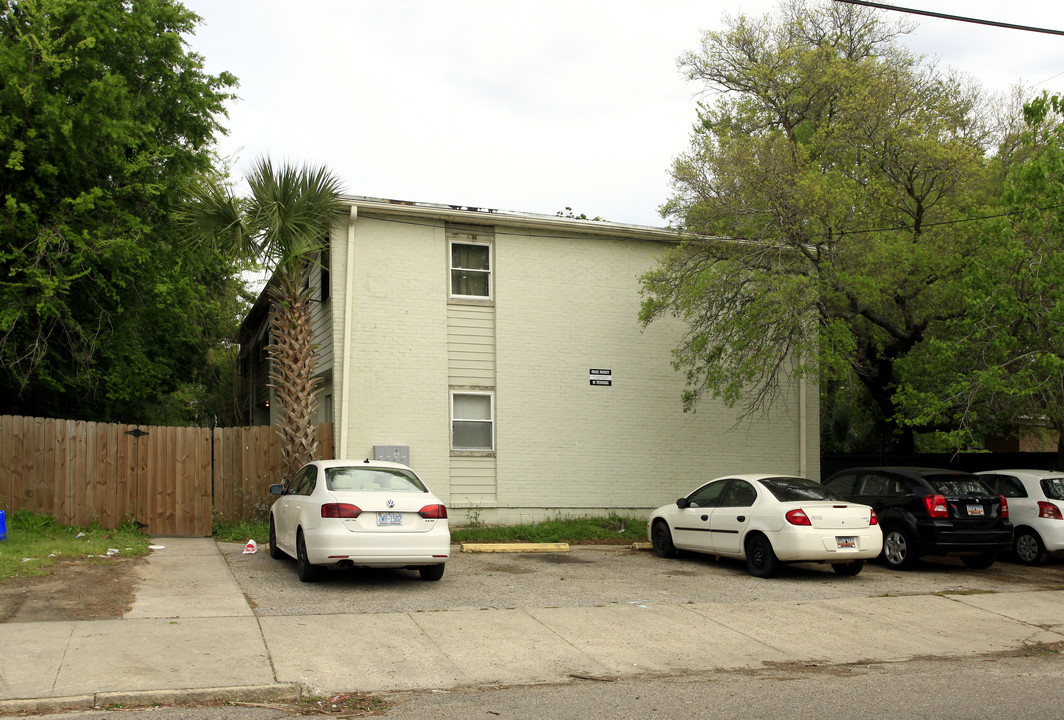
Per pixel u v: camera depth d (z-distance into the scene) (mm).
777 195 15938
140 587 9688
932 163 17125
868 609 10062
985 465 20125
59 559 11117
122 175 15258
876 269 15789
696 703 6453
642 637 8500
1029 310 13680
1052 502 13828
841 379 15859
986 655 8344
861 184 18719
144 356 18609
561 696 6613
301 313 14445
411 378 15930
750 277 15812
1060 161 13516
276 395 15633
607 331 17516
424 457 15883
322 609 9008
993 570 13406
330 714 6078
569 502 16953
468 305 16641
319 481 10586
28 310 14469
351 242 15570
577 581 11367
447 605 9508
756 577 11945
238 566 11500
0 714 5703
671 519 13711
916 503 13047
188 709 6043
